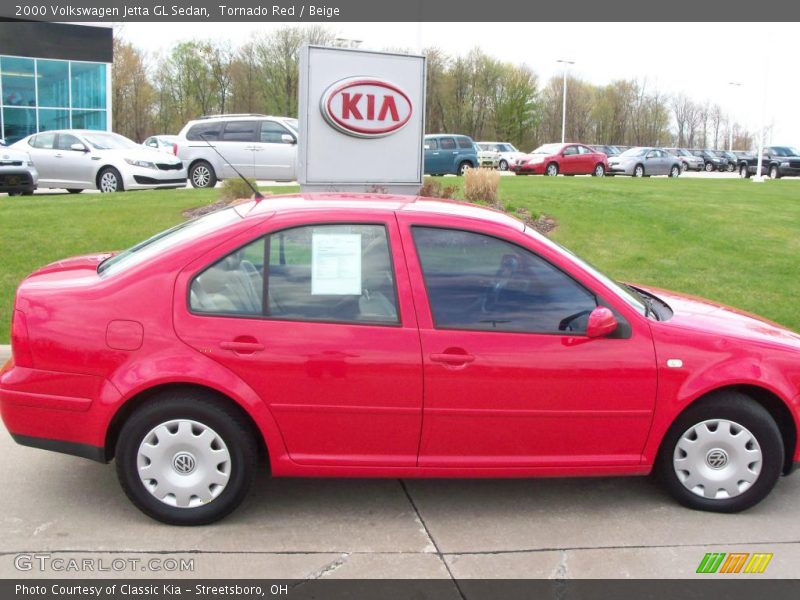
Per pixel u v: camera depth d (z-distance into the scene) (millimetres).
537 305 3994
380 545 3744
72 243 9641
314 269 3912
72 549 3639
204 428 3795
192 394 3801
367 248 3959
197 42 52406
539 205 13820
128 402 3807
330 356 3797
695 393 3994
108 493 4242
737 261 10133
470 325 3906
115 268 4098
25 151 16453
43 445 3891
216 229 3953
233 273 3871
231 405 3824
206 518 3857
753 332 4270
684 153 51531
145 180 16297
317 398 3812
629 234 11578
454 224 4023
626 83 78625
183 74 53188
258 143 17594
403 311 3883
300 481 4473
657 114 81625
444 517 4062
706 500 4168
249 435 3863
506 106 63812
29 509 4031
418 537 3834
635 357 3967
